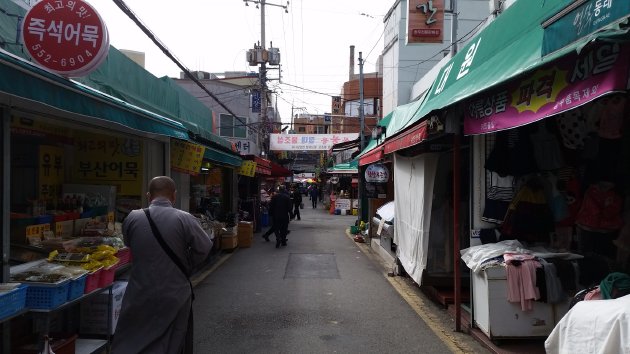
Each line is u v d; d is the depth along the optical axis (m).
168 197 4.06
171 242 3.71
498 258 5.21
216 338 5.68
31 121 5.73
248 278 9.41
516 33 5.04
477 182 5.89
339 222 23.42
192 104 13.67
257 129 30.34
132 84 8.96
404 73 20.47
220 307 7.14
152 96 10.09
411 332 5.91
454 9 11.30
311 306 7.20
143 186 6.99
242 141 29.25
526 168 5.57
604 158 4.61
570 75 3.16
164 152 7.77
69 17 4.07
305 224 22.19
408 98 20.36
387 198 13.86
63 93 3.68
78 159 6.99
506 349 5.00
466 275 7.27
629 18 2.37
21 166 5.82
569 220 5.38
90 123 5.35
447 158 7.33
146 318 3.61
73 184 6.40
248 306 7.20
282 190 14.63
